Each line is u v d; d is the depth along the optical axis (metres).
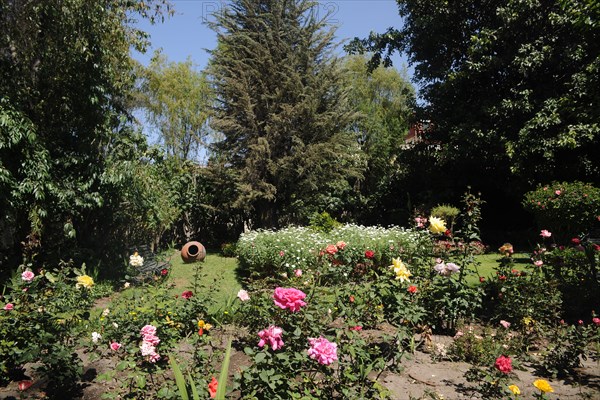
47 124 7.92
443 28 14.42
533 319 4.30
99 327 3.92
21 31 7.25
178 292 7.32
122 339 3.56
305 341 2.90
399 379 3.27
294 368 2.64
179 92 21.66
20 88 7.39
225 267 10.95
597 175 11.89
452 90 13.83
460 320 4.39
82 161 7.90
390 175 18.80
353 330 3.14
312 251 8.31
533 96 12.23
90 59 7.75
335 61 15.82
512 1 12.06
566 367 3.53
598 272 5.54
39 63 7.66
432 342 3.98
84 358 3.75
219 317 4.53
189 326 4.11
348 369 2.71
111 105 9.09
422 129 16.34
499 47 12.96
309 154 14.41
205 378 2.97
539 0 11.84
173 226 15.91
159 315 3.92
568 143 10.76
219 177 15.15
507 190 13.48
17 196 6.70
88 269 8.25
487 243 13.34
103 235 9.41
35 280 3.68
